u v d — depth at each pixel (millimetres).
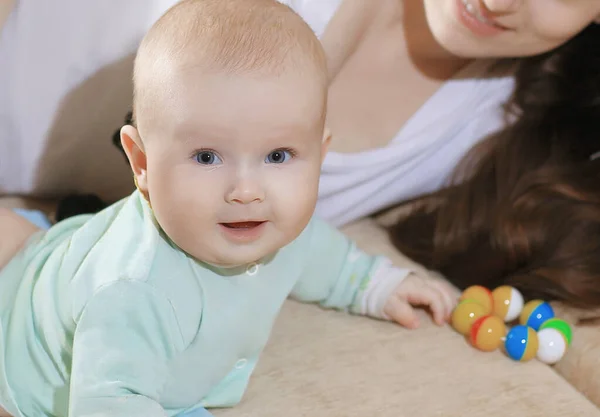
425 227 1341
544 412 973
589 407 993
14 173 1261
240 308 846
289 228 770
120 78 1179
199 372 861
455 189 1360
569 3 1067
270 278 882
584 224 1271
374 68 1240
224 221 745
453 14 1088
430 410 955
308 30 765
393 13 1195
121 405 755
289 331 1072
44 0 1146
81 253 857
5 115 1205
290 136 729
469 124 1352
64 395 855
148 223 814
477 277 1281
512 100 1351
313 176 769
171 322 793
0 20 1123
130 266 788
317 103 747
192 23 731
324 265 1068
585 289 1212
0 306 902
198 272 813
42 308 850
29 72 1185
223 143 715
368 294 1098
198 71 705
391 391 980
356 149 1252
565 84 1327
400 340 1082
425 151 1296
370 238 1332
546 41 1123
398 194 1352
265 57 714
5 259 973
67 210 1182
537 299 1238
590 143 1352
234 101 701
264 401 943
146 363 790
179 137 716
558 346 1067
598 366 1073
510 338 1056
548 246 1271
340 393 967
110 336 773
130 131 773
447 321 1138
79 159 1252
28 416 874
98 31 1159
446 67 1280
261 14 746
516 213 1285
